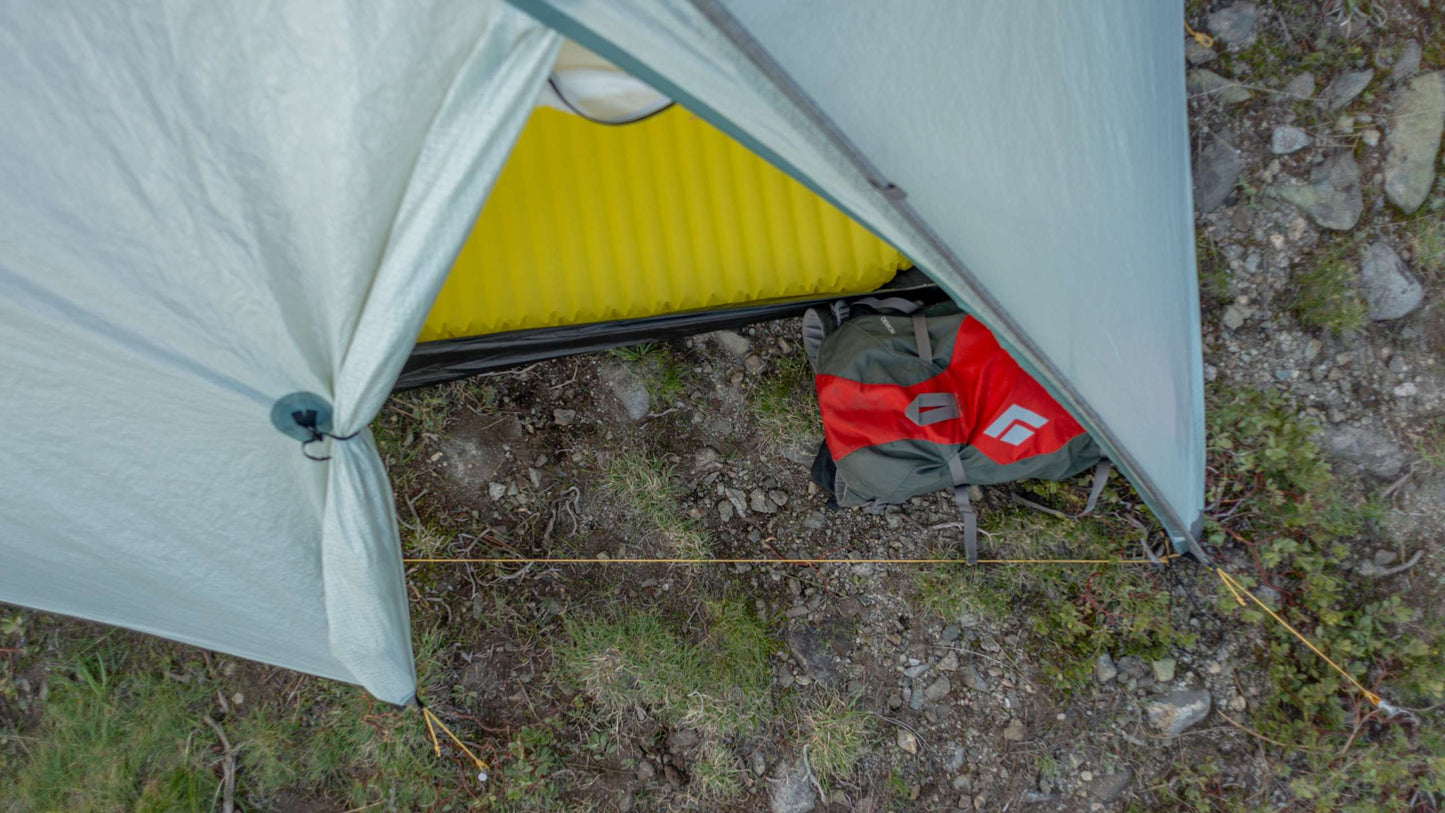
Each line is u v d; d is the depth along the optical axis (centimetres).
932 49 134
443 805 236
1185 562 238
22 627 239
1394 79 240
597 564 246
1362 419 237
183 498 143
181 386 131
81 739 236
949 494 247
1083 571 240
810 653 241
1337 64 242
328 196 119
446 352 225
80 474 139
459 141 116
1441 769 222
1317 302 238
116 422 135
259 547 150
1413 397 236
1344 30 241
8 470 138
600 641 240
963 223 148
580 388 252
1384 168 240
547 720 239
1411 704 228
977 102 143
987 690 238
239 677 239
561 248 214
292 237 123
